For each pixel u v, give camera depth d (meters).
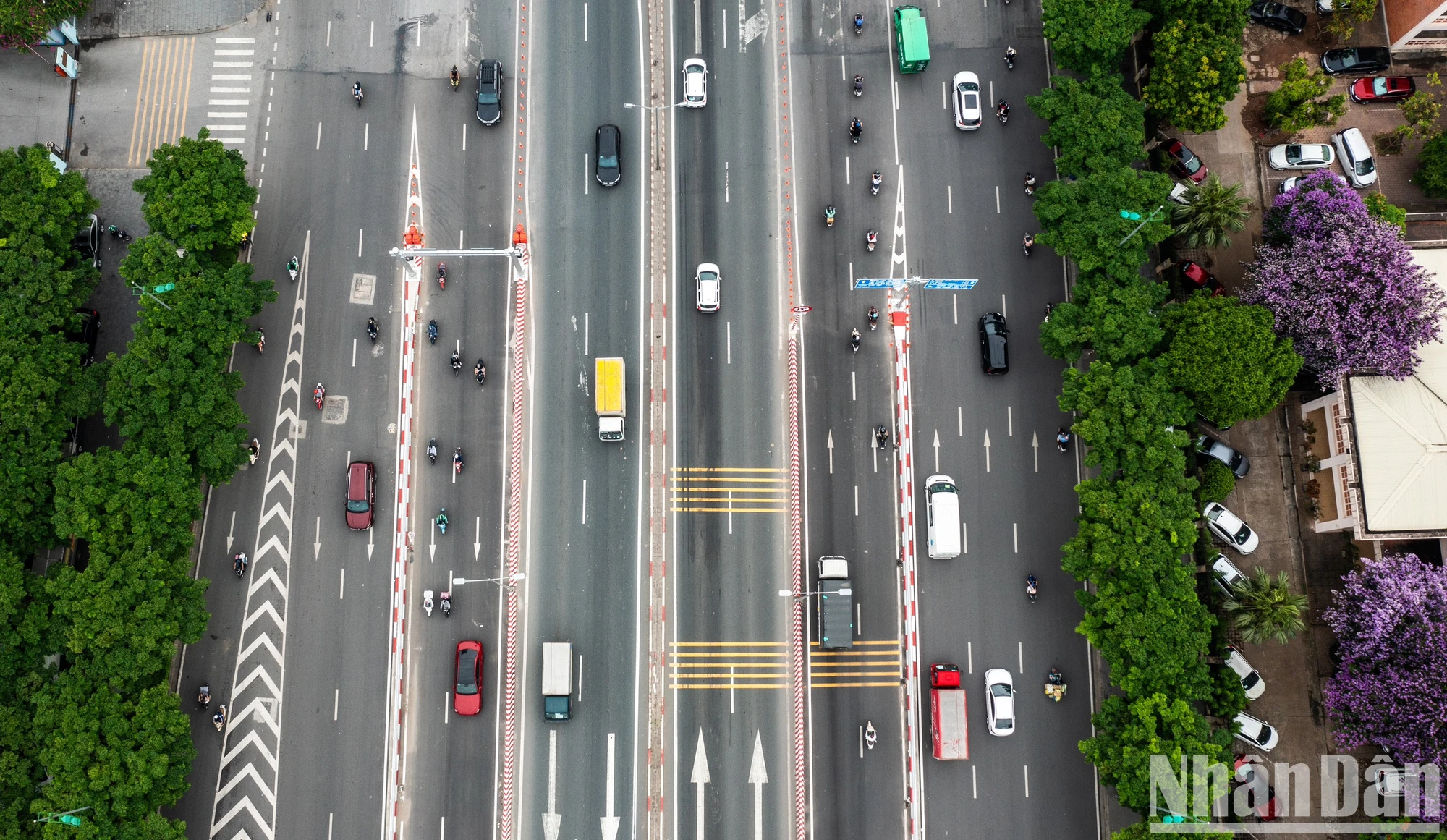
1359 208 65.50
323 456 69.75
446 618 68.25
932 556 69.00
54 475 61.47
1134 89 75.44
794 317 72.31
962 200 74.25
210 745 66.25
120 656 59.38
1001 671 67.88
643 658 68.19
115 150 73.50
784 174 74.12
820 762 67.69
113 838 58.31
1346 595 64.38
